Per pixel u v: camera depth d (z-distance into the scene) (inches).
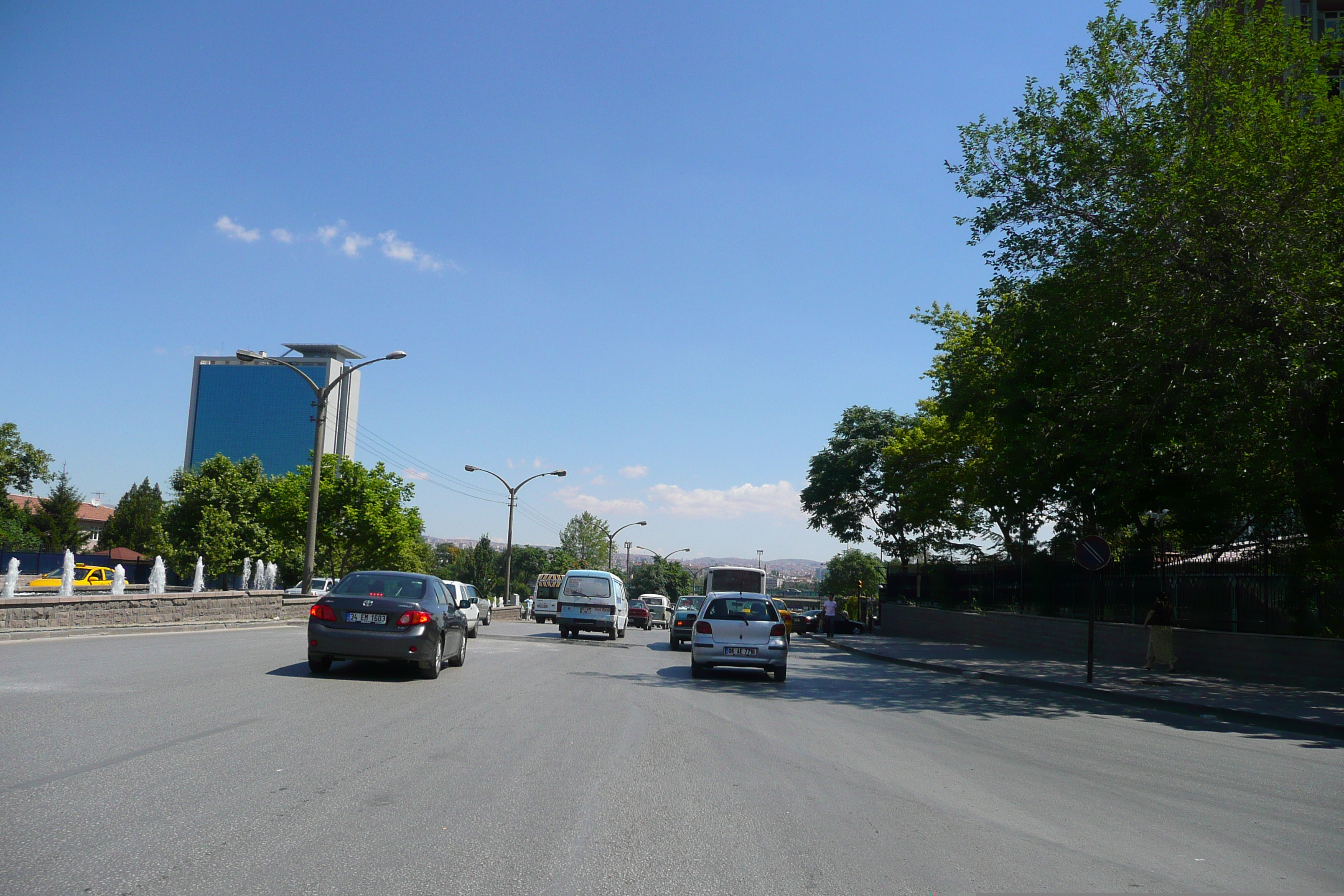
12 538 2684.5
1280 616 767.7
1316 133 713.6
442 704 408.2
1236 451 758.5
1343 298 701.3
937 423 1491.1
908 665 962.1
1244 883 197.5
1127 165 775.7
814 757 331.6
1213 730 481.7
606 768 285.9
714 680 648.4
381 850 189.8
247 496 2780.5
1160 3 816.3
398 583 519.5
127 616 724.7
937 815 246.7
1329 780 333.7
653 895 172.6
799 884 183.0
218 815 208.4
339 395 5546.3
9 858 173.2
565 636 1122.7
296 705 375.2
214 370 5536.4
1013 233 857.5
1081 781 308.8
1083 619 1041.5
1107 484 896.3
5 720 304.7
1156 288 756.6
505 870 182.2
